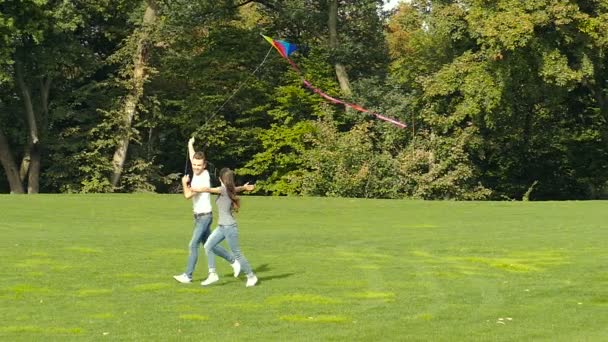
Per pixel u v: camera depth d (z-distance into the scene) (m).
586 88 48.34
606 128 48.75
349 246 19.95
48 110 50.56
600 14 41.59
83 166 49.56
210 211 14.48
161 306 12.77
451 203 33.56
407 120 47.84
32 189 49.31
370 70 55.97
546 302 13.27
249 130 50.97
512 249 19.27
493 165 51.28
